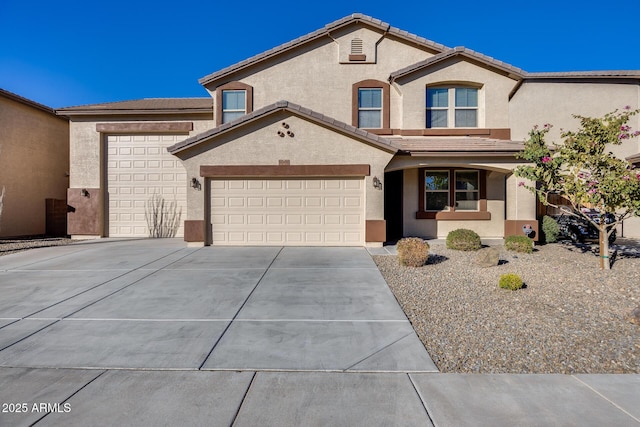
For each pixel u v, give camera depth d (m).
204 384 3.81
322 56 15.45
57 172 18.80
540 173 9.18
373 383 3.84
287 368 4.16
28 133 17.14
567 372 4.09
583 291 7.09
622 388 3.72
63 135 19.23
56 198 18.70
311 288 7.40
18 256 10.97
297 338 4.98
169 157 16.14
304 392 3.65
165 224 16.08
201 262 9.91
